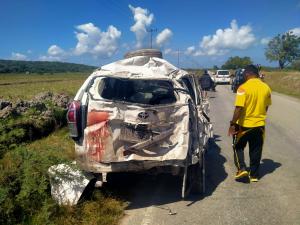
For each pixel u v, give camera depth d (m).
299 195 5.73
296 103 20.23
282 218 4.88
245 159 7.93
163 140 4.92
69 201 4.82
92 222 4.45
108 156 4.76
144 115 4.80
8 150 6.23
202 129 5.81
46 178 5.01
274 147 9.03
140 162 4.84
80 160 4.91
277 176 6.70
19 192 4.79
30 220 4.35
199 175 5.62
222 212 5.06
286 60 101.94
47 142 8.12
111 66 5.47
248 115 6.12
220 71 44.31
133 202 5.39
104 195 5.32
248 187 6.11
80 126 4.87
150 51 8.40
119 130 4.78
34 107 9.96
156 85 5.47
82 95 5.11
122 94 5.46
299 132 11.02
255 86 6.08
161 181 6.25
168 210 5.10
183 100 5.09
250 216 4.94
